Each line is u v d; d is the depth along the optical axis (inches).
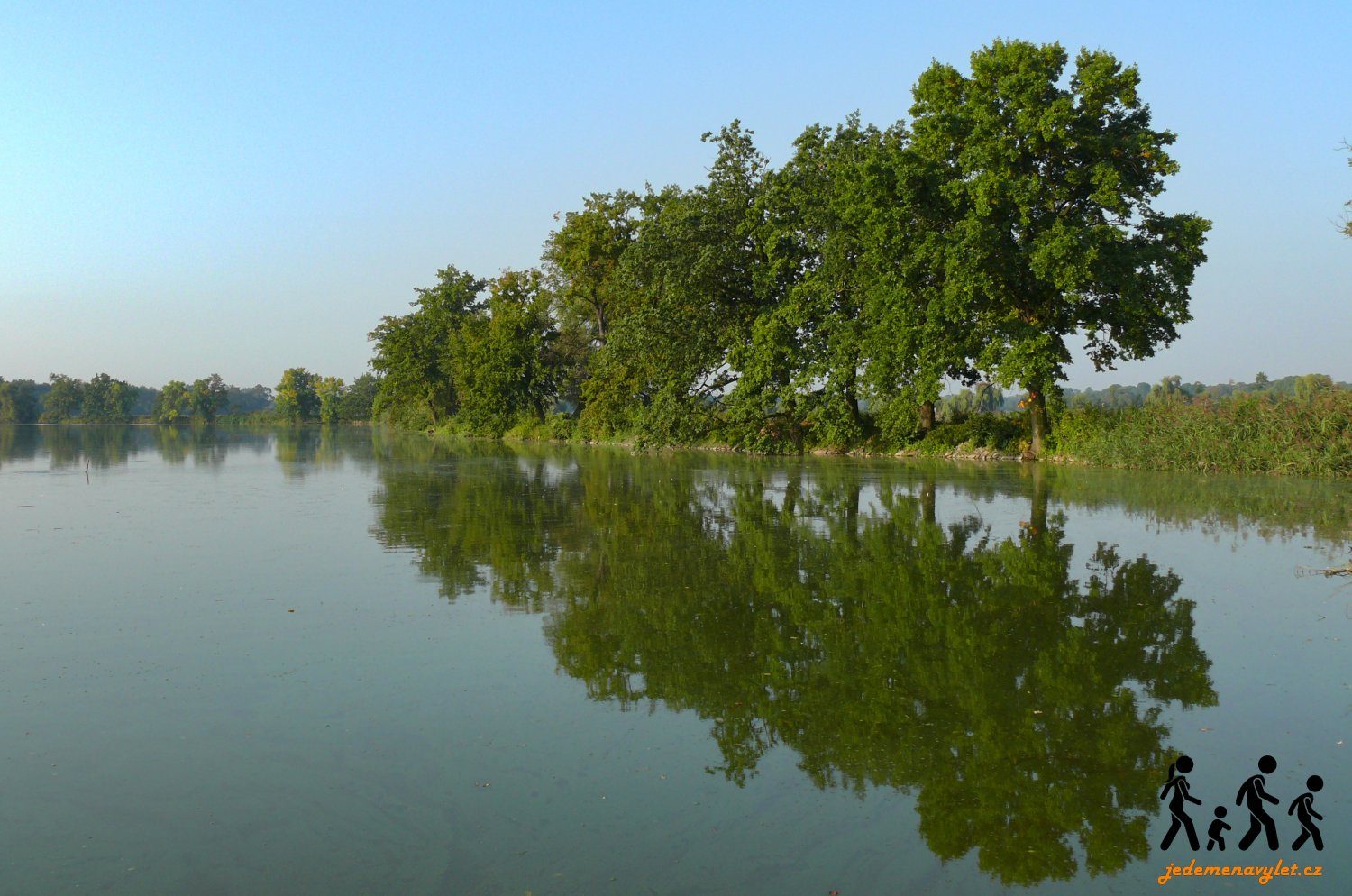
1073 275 971.3
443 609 379.9
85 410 5315.0
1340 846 187.0
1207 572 448.8
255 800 206.4
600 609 381.1
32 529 601.3
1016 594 404.8
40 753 231.1
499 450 1811.0
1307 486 839.1
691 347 1533.0
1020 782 216.8
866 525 617.3
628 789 212.8
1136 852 185.3
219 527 614.2
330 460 1438.2
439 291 3225.9
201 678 289.7
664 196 1635.1
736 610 379.6
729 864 179.2
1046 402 1230.3
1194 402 1069.8
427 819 197.6
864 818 199.2
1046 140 1026.7
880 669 301.9
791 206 1391.5
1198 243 1050.1
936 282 1171.3
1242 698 271.3
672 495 824.9
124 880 173.0
